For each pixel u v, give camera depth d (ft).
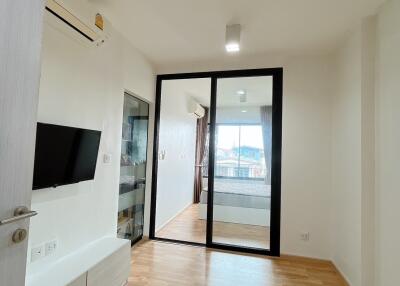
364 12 6.97
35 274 5.49
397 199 5.83
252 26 7.95
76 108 6.65
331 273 8.59
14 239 3.22
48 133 5.39
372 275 6.85
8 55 3.10
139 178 11.37
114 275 6.83
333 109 9.53
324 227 9.48
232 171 11.27
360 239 7.07
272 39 8.79
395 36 6.03
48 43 5.72
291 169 9.84
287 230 9.77
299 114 9.86
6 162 3.11
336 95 9.36
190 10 7.17
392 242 6.00
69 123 6.40
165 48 9.85
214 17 7.51
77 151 6.30
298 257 9.57
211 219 10.80
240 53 10.12
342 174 8.63
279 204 9.98
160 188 12.62
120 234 9.87
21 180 3.31
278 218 9.96
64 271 5.66
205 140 19.76
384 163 6.44
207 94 16.61
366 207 6.97
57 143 5.66
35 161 5.12
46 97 5.70
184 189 17.11
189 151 18.07
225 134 11.24
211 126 11.10
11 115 3.16
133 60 9.66
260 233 11.07
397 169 5.85
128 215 10.52
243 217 11.27
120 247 7.18
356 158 7.47
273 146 10.13
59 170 5.79
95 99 7.44
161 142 12.47
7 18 3.08
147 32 8.58
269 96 10.62
